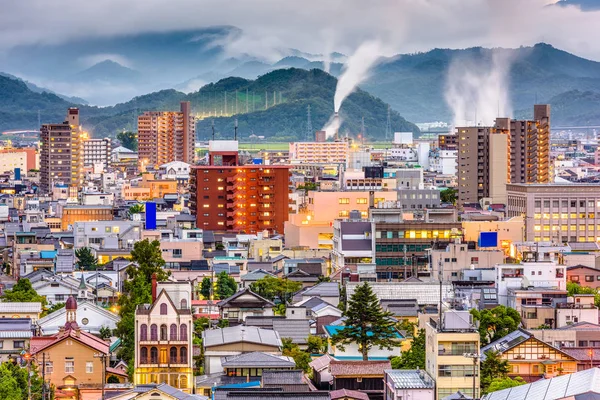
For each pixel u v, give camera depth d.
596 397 197.12
